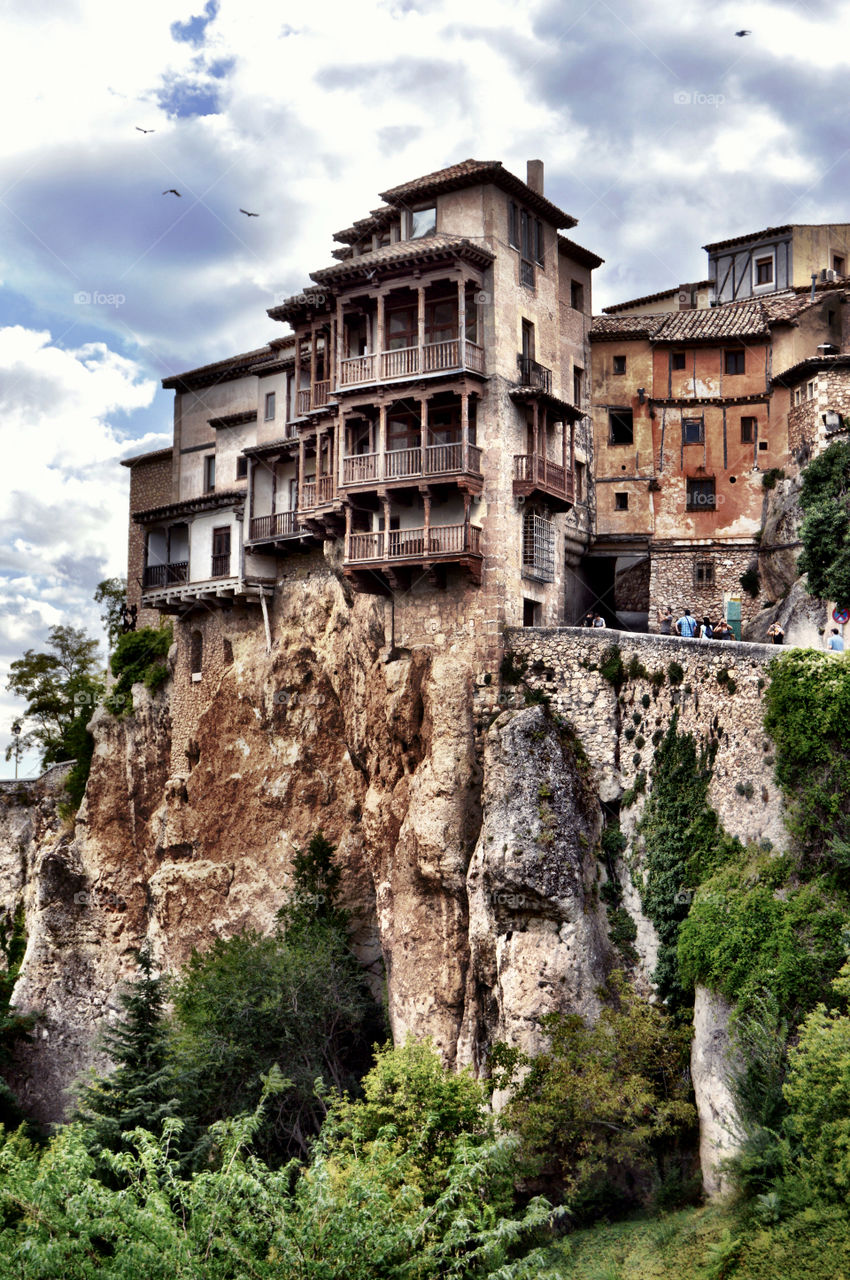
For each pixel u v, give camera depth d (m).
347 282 54.41
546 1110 39.44
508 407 52.75
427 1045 41.38
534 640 50.41
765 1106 33.31
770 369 59.78
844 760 37.91
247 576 64.12
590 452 60.91
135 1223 23.95
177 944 65.81
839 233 68.44
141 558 81.56
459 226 53.84
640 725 47.00
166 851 69.06
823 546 51.72
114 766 75.25
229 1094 49.66
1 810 90.56
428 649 52.66
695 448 60.28
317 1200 24.41
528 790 46.31
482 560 51.69
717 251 71.50
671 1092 39.69
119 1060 47.97
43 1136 67.88
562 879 44.69
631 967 44.06
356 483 53.66
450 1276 24.80
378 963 57.88
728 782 42.16
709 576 59.53
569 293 59.59
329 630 61.38
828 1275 28.17
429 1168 36.88
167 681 71.81
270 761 64.00
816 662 39.53
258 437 68.75
